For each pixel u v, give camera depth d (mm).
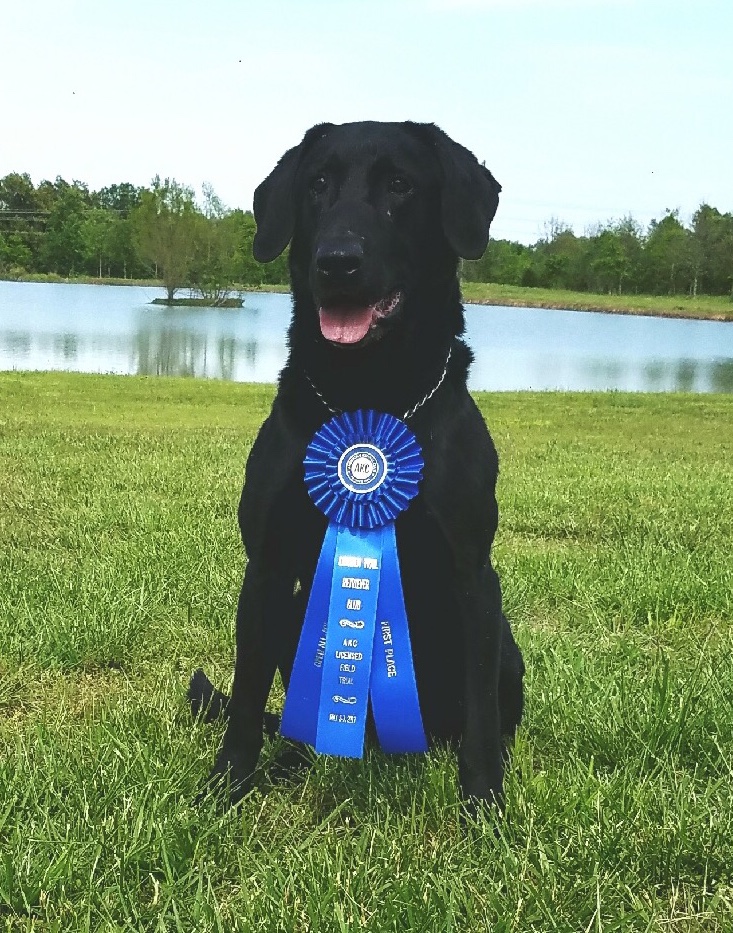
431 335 2900
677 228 104812
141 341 33219
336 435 2826
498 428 12945
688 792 2803
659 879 2467
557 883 2352
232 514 6332
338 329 2756
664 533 6121
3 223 105750
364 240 2787
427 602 2938
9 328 37469
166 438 10211
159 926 2154
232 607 4469
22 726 3398
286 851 2494
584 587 4859
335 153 3012
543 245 113062
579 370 29859
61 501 6676
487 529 2812
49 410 13289
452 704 3115
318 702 2963
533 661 3914
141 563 5035
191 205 64188
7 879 2320
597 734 3145
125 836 2496
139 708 3330
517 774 2938
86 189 117562
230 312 55250
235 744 2871
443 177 3033
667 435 12695
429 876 2348
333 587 2855
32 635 4070
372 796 2865
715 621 4551
